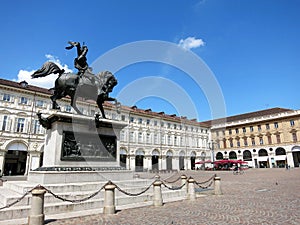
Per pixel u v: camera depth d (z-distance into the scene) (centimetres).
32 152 3139
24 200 678
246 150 5638
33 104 3219
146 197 879
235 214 659
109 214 669
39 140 3209
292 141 5016
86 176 866
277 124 5281
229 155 5881
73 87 982
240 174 2931
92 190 827
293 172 2906
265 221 578
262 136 5453
